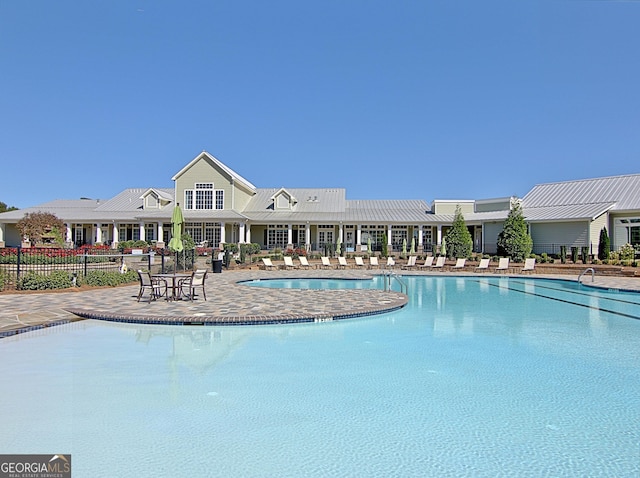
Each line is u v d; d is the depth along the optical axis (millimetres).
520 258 29562
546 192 37469
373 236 41688
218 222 38812
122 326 10188
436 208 40625
